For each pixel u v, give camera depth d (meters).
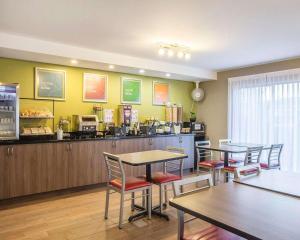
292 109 4.81
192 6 2.61
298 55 4.64
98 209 3.47
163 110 6.17
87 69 4.96
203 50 4.29
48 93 4.50
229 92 5.91
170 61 5.16
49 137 4.18
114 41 3.79
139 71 5.25
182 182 1.93
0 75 4.05
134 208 3.42
